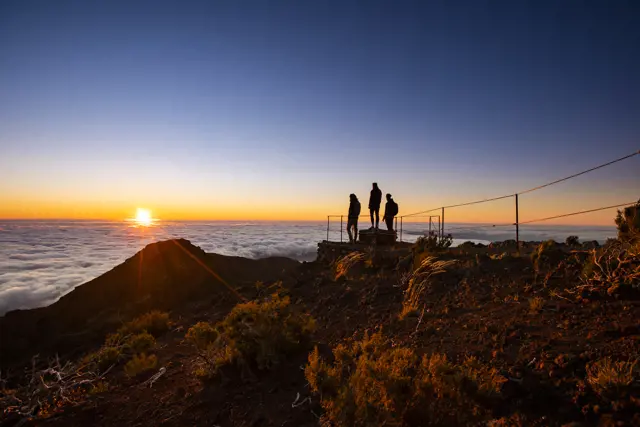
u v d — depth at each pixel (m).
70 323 13.49
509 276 7.95
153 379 5.89
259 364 5.56
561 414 3.21
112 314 13.62
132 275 17.06
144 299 14.59
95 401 5.28
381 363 4.17
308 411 4.27
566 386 3.56
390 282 9.70
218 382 5.39
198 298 14.88
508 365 4.17
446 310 6.77
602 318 4.93
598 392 3.30
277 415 4.32
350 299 9.09
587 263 6.79
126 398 5.36
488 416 3.39
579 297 5.80
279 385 5.05
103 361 7.07
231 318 6.13
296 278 13.93
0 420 4.98
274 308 6.32
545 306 5.80
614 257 6.43
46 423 4.75
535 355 4.25
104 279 16.59
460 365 4.16
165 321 10.58
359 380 3.88
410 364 4.43
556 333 4.76
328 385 4.37
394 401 3.69
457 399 3.59
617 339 4.24
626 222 7.79
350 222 17.83
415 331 6.04
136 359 6.38
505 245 14.59
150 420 4.65
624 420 2.93
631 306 5.09
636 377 3.36
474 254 11.10
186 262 18.34
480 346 4.86
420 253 10.98
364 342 5.38
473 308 6.62
